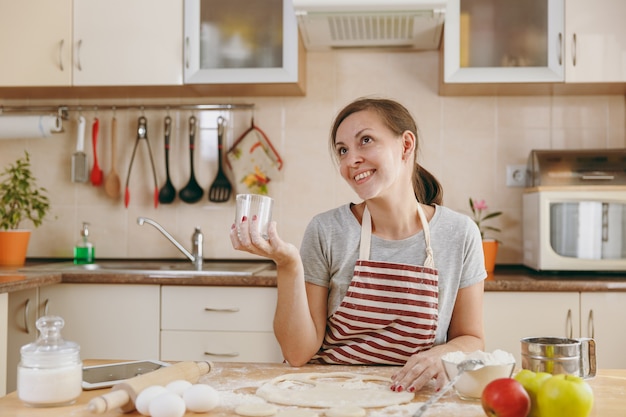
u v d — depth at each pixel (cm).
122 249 321
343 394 112
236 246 125
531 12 274
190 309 254
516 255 305
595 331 243
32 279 232
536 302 244
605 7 271
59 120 307
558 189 264
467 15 276
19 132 304
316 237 156
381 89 311
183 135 320
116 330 257
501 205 307
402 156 149
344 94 312
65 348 108
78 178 317
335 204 312
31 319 259
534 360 116
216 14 284
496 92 299
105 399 98
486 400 97
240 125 317
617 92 298
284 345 141
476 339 147
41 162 325
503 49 275
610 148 301
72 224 323
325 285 155
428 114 309
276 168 312
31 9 289
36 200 307
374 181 143
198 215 318
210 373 128
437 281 147
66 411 104
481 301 155
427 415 102
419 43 298
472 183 307
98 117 323
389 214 150
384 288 147
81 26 288
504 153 306
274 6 282
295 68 280
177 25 286
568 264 263
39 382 104
